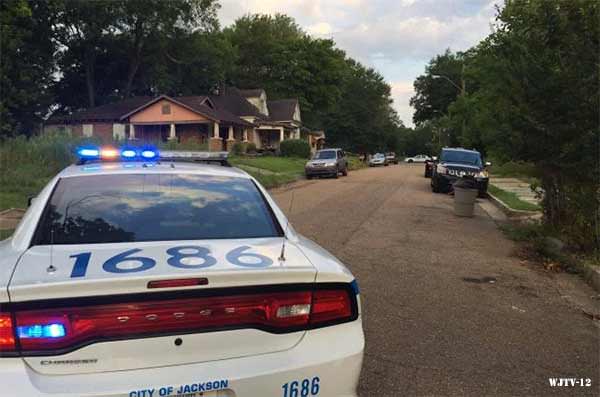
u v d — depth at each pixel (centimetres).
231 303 229
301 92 6600
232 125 4128
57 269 227
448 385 372
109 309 212
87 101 5134
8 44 3528
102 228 283
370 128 7031
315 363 238
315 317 246
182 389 215
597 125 812
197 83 5403
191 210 312
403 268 721
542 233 935
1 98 3631
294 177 2498
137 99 4466
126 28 4744
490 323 506
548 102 838
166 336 218
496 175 2917
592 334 486
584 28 820
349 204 1462
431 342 452
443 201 1647
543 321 519
